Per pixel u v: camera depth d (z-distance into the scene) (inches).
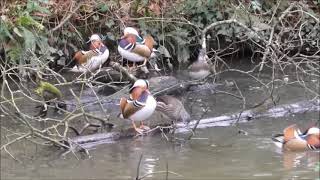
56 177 284.2
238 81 479.8
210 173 287.7
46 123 372.8
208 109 404.5
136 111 343.6
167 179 279.7
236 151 321.7
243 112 386.9
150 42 468.4
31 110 396.2
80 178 282.2
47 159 310.8
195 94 444.1
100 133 344.8
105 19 514.9
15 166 300.5
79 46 510.9
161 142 339.0
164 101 371.6
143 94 345.4
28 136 324.5
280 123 374.9
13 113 359.9
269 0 554.3
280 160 307.3
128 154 318.0
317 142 322.0
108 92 435.8
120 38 504.4
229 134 352.8
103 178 282.4
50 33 488.4
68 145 327.9
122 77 444.5
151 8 533.0
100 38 488.1
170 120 368.5
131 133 347.3
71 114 345.7
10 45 452.4
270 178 280.2
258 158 310.5
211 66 476.7
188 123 366.6
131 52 458.3
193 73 465.4
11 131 339.3
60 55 491.5
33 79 465.1
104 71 446.0
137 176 275.1
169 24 532.4
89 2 510.0
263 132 356.5
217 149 325.4
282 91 448.1
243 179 279.4
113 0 516.7
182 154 317.1
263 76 494.3
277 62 442.0
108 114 390.0
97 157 313.4
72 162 306.2
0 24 445.1
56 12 499.5
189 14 539.8
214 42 547.2
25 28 459.2
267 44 455.2
